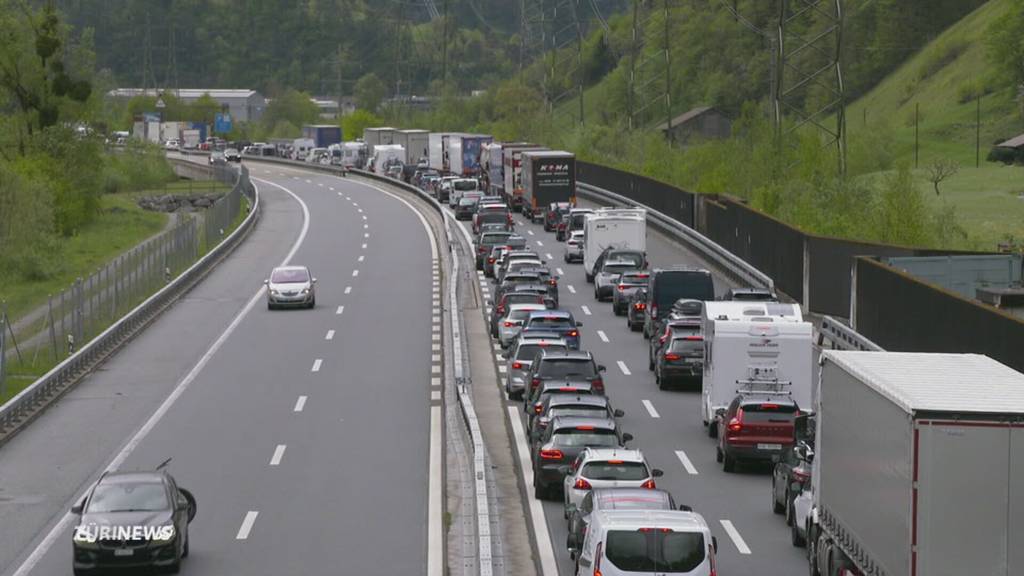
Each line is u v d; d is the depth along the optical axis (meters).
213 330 105.94
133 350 97.44
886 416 35.12
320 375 87.12
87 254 167.38
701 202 148.25
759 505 55.12
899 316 78.31
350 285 131.25
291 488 58.91
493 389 81.75
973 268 89.88
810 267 101.69
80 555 44.78
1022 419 32.25
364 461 64.00
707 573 37.19
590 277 129.12
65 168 197.62
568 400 60.66
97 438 69.81
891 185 121.31
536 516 53.41
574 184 177.75
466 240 156.25
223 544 49.94
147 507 46.06
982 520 32.44
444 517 53.12
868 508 36.84
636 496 43.50
